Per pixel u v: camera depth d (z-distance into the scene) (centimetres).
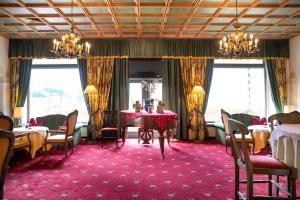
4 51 775
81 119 848
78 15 592
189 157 589
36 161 559
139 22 643
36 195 367
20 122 788
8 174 465
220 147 702
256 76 868
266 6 533
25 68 803
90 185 408
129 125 618
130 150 664
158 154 618
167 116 579
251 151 655
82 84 809
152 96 819
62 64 836
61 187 399
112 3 517
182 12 575
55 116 747
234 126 296
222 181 426
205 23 654
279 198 282
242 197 302
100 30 720
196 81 811
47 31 725
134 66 816
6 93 785
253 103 869
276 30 719
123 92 806
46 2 508
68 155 612
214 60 842
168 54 807
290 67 816
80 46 605
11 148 226
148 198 356
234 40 565
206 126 820
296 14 582
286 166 276
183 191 382
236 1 492
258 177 449
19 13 576
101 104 803
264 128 602
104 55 803
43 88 848
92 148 692
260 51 816
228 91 864
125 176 453
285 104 821
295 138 283
